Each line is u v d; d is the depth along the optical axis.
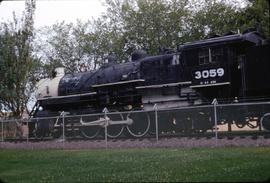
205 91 19.25
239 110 16.81
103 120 20.27
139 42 38.62
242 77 18.19
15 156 16.92
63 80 25.64
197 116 17.89
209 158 12.09
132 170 11.00
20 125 23.67
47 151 18.59
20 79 28.11
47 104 25.73
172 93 20.39
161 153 14.39
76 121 21.33
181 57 20.00
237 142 15.62
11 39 28.25
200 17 37.50
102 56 42.03
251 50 17.88
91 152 16.61
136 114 19.64
